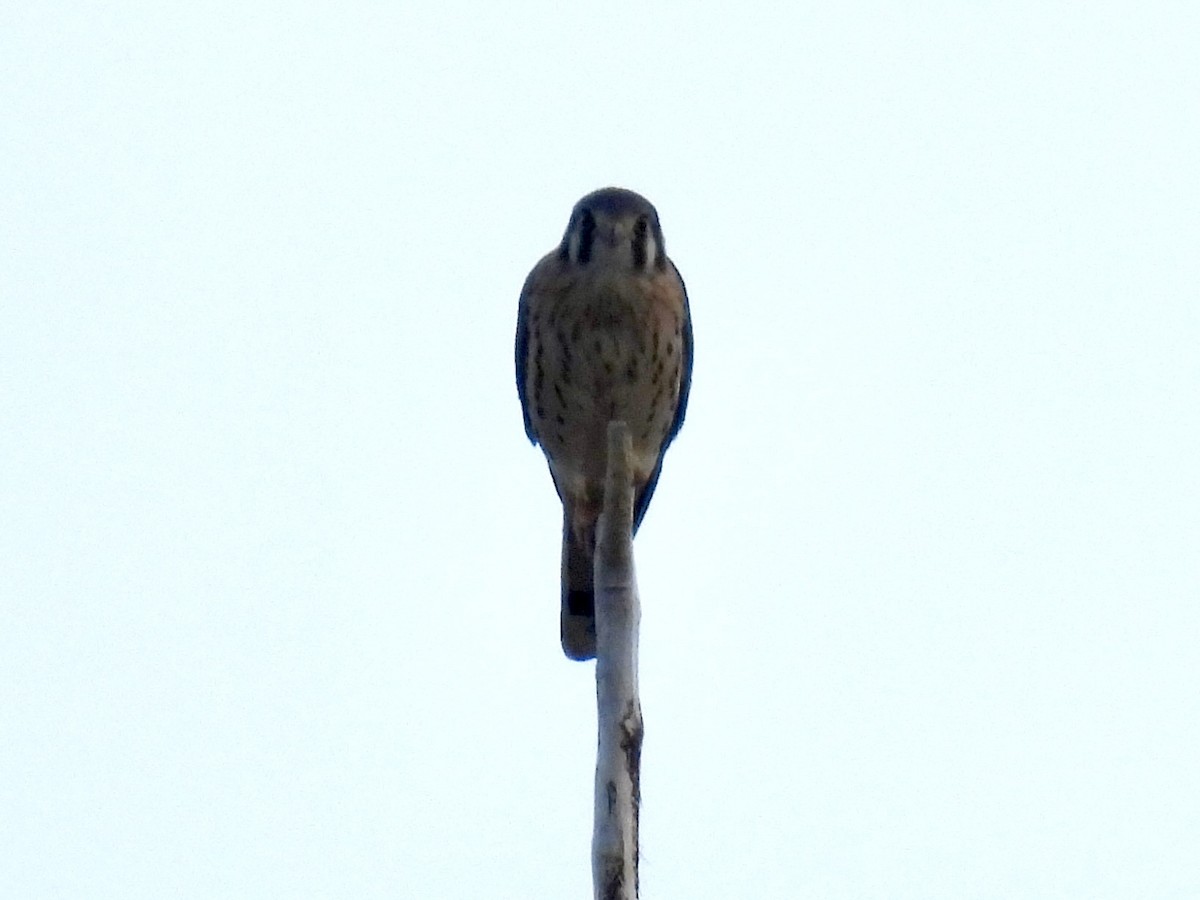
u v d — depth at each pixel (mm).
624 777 7629
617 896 7492
